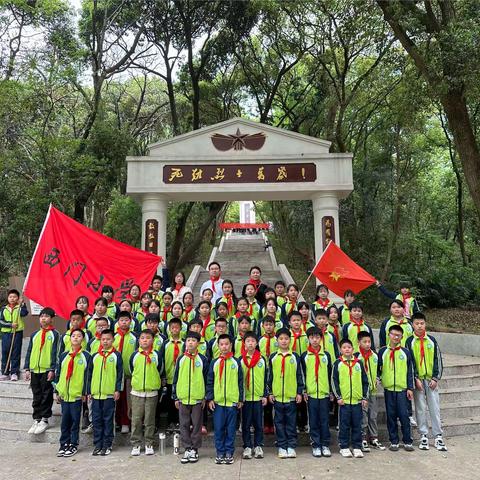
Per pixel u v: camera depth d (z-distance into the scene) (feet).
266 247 80.02
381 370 18.78
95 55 47.75
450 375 26.13
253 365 17.62
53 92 47.32
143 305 22.45
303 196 38.50
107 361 17.93
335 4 42.80
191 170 37.17
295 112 65.77
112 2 49.75
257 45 63.26
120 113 69.46
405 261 51.08
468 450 18.20
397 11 33.09
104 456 17.46
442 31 30.12
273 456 17.47
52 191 41.93
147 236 37.04
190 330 18.72
